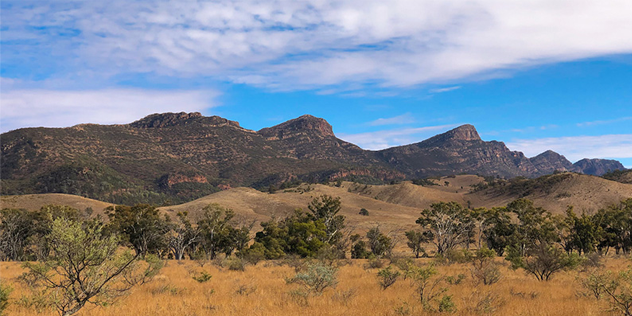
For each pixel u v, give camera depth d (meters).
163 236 74.25
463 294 17.44
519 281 23.58
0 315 12.56
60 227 11.21
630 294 12.33
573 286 20.33
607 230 78.88
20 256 72.06
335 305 14.96
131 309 13.61
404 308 13.73
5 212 74.44
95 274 11.52
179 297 17.34
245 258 45.75
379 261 38.88
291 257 46.06
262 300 16.30
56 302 11.52
